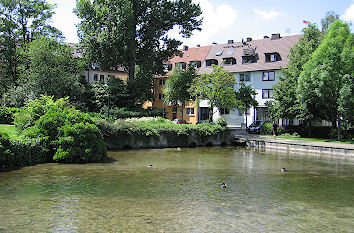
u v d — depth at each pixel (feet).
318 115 110.42
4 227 25.71
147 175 48.96
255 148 95.30
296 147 87.04
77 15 121.19
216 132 101.71
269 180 47.83
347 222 29.12
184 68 178.29
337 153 78.23
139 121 100.58
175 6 128.88
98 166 55.72
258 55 156.76
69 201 33.35
